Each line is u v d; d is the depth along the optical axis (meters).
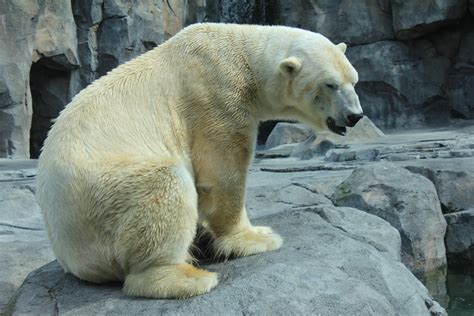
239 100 5.39
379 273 5.34
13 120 20.45
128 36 23.77
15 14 20.23
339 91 5.58
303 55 5.62
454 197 10.23
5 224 9.45
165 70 5.35
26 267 6.97
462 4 24.17
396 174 9.78
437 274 9.34
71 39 22.84
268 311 4.46
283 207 9.96
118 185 4.62
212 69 5.37
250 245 5.48
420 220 9.19
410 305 5.28
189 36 5.48
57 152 4.84
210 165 5.30
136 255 4.69
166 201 4.60
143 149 4.98
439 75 25.41
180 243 4.70
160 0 25.16
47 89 23.95
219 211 5.42
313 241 5.81
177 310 4.45
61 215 4.78
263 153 17.50
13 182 12.23
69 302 4.81
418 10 24.42
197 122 5.30
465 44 24.98
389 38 25.77
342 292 4.78
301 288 4.75
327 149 16.52
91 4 23.17
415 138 17.58
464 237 9.76
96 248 4.77
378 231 6.77
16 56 20.36
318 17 26.70
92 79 23.89
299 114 5.95
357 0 25.94
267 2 28.00
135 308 4.53
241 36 5.61
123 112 5.08
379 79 25.61
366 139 17.81
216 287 4.77
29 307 4.84
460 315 7.77
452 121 25.16
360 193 9.49
